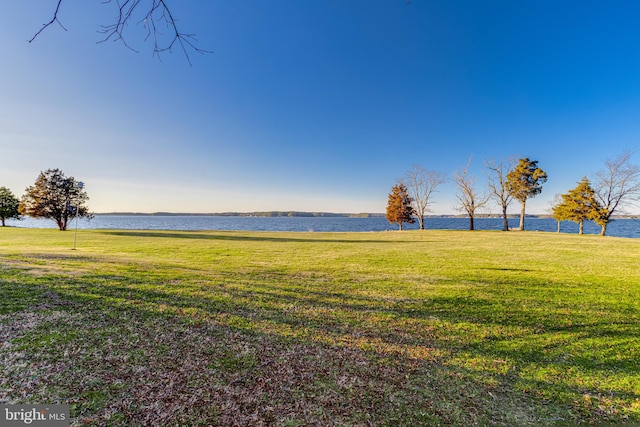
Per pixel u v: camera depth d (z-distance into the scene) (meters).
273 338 4.12
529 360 3.68
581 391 3.02
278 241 22.50
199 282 7.29
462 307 5.87
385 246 19.28
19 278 6.65
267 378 3.10
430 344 4.11
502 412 2.68
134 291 6.10
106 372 3.06
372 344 4.06
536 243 21.25
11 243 17.06
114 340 3.79
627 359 3.73
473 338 4.34
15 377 2.89
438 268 10.57
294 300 6.08
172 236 25.34
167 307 5.20
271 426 2.41
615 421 2.59
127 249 15.12
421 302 6.19
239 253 14.52
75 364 3.18
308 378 3.13
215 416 2.49
